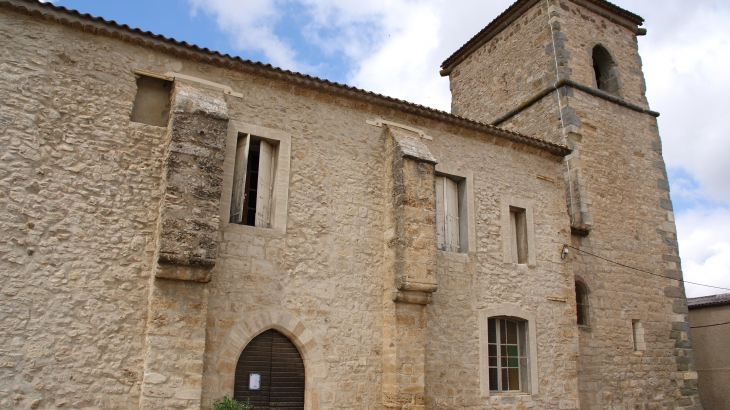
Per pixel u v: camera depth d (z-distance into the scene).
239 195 9.10
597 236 14.11
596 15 17.17
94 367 7.22
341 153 10.12
